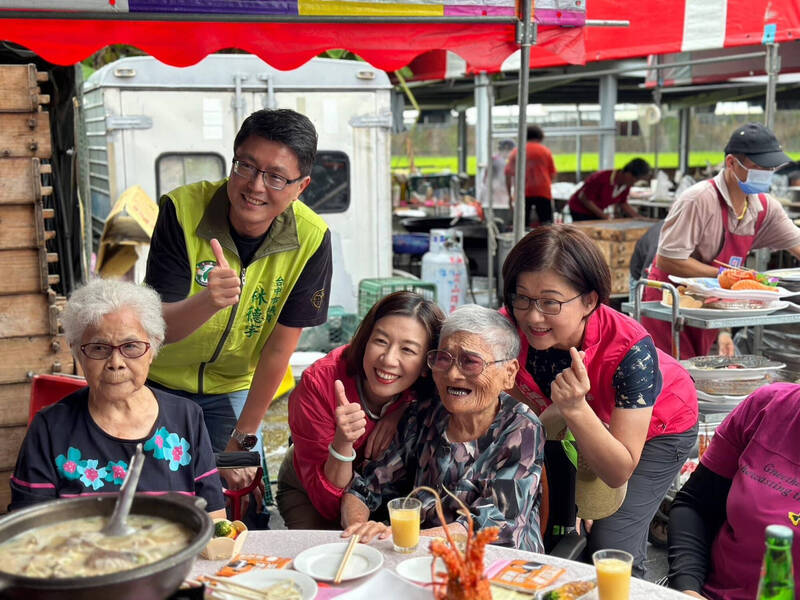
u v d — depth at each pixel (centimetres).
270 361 319
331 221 714
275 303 308
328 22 337
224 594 179
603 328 269
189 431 239
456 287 838
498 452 247
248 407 324
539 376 285
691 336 455
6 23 309
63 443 228
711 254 453
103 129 666
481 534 160
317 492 267
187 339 306
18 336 343
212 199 295
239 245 295
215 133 674
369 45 361
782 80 1102
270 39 346
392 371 262
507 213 1138
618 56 524
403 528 207
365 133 709
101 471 228
